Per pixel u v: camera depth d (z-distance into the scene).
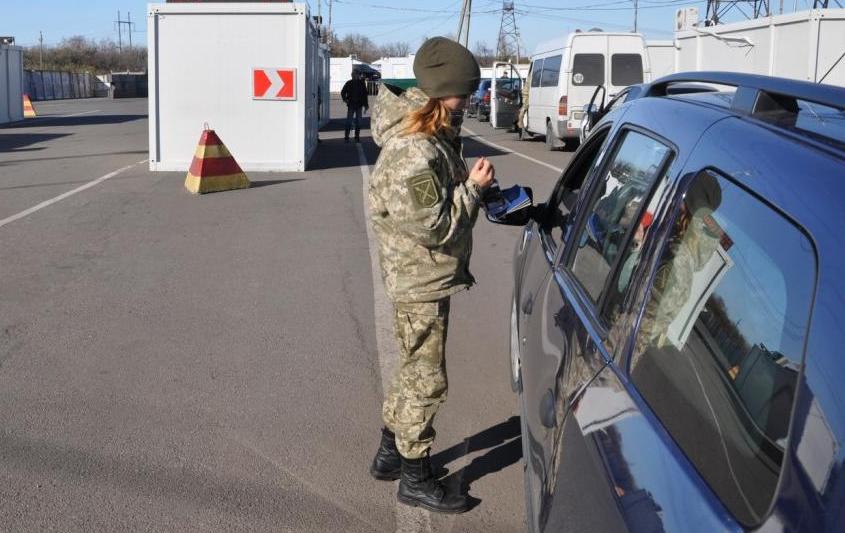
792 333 1.45
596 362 2.19
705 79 2.59
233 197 11.77
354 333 5.91
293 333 5.90
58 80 57.97
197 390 4.86
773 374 1.47
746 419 1.50
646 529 1.54
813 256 1.45
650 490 1.61
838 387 1.27
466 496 3.69
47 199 11.35
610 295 2.35
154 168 14.39
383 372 5.17
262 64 14.34
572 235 3.17
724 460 1.51
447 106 3.04
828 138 1.73
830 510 1.20
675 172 2.17
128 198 11.55
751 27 13.95
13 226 9.51
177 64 14.23
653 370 1.89
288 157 14.70
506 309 6.56
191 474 3.87
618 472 1.75
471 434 4.32
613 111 3.72
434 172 2.96
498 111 27.41
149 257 8.13
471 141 23.75
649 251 2.14
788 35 12.86
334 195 12.05
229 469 3.93
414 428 3.41
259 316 6.29
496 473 3.90
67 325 6.00
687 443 1.63
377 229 3.21
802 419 1.32
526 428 2.80
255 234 9.27
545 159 18.00
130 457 4.02
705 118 2.20
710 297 1.78
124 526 3.43
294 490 3.74
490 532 3.42
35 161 15.95
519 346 3.64
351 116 20.89
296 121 14.55
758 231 1.66
